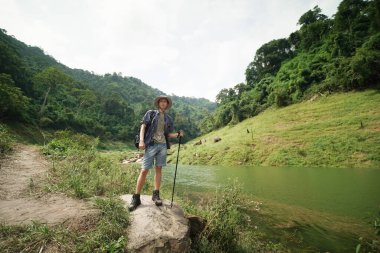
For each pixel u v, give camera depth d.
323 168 27.09
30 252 2.88
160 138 4.52
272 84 76.69
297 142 37.16
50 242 3.06
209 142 54.94
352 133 34.22
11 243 2.94
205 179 20.75
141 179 4.35
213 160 40.25
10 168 7.11
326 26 81.12
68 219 3.61
